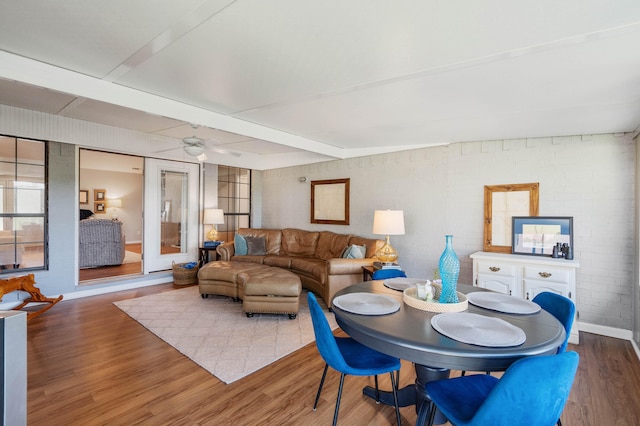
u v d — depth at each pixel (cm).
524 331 157
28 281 377
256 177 716
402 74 230
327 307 425
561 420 205
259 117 352
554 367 121
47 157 425
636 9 146
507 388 120
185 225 600
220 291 439
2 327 112
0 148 396
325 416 207
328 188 587
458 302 193
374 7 155
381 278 291
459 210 431
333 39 187
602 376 258
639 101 254
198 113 324
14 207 411
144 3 160
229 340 317
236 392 231
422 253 465
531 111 288
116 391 229
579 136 355
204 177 620
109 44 204
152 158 547
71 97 333
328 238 554
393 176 497
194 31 185
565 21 158
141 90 279
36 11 170
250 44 197
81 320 367
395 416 210
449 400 151
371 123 361
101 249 641
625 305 333
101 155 741
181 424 196
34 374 250
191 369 261
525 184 383
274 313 377
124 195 1019
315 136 439
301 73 236
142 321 365
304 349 301
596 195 346
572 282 315
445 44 186
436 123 344
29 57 223
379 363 188
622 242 334
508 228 392
